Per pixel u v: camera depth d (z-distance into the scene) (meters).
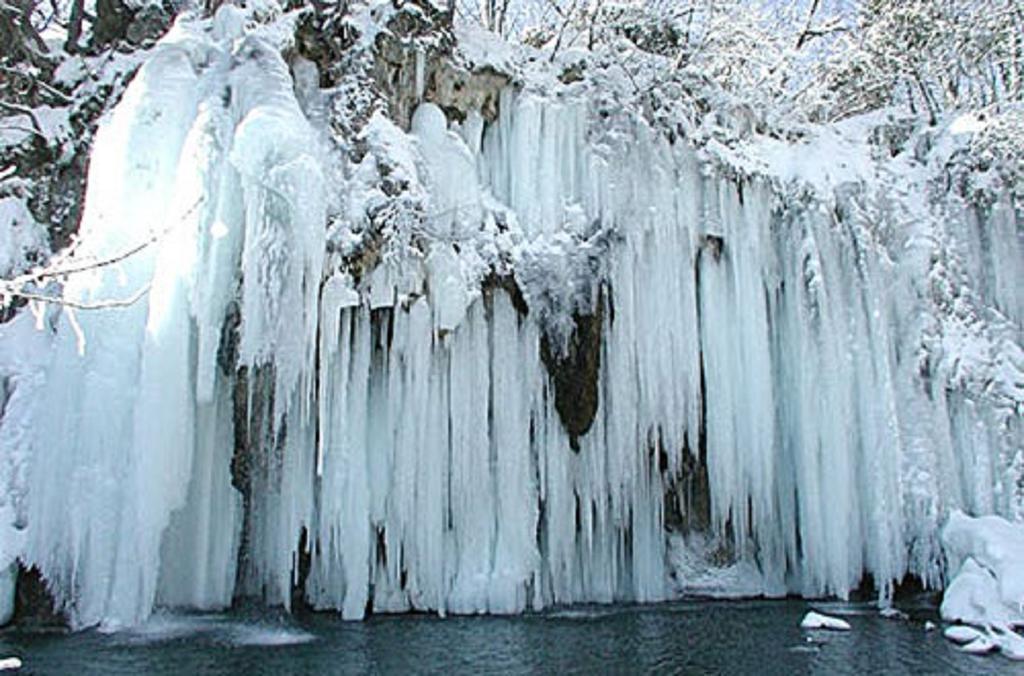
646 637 8.45
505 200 11.09
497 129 11.35
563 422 10.33
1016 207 12.59
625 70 11.98
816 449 11.02
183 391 8.73
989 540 9.98
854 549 10.89
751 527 11.31
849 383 11.24
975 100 16.70
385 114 10.48
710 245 11.44
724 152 11.73
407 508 9.53
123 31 12.26
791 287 11.53
